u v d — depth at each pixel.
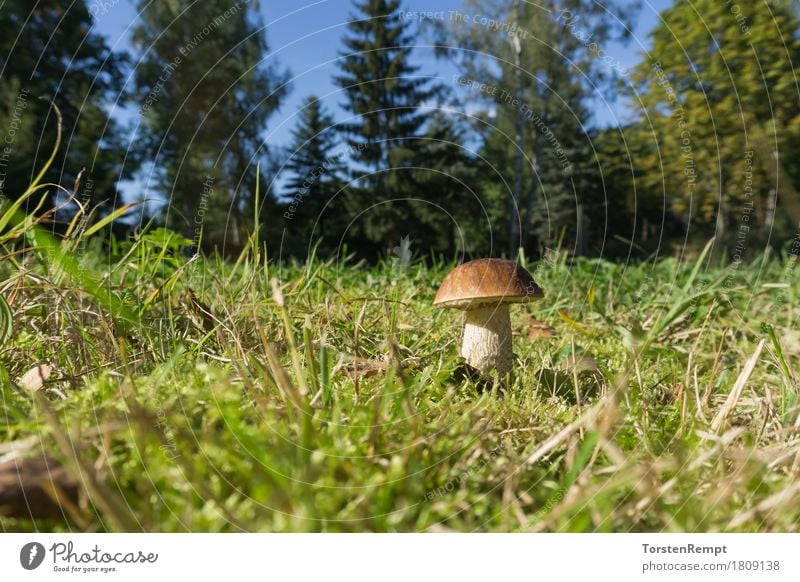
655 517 0.22
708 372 0.49
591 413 0.26
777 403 0.37
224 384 0.26
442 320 0.57
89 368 0.35
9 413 0.26
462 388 0.37
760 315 0.71
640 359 0.40
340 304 0.54
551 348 0.56
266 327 0.45
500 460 0.24
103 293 0.36
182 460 0.21
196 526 0.20
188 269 0.53
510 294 0.42
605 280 0.99
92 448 0.23
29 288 0.42
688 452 0.26
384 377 0.35
